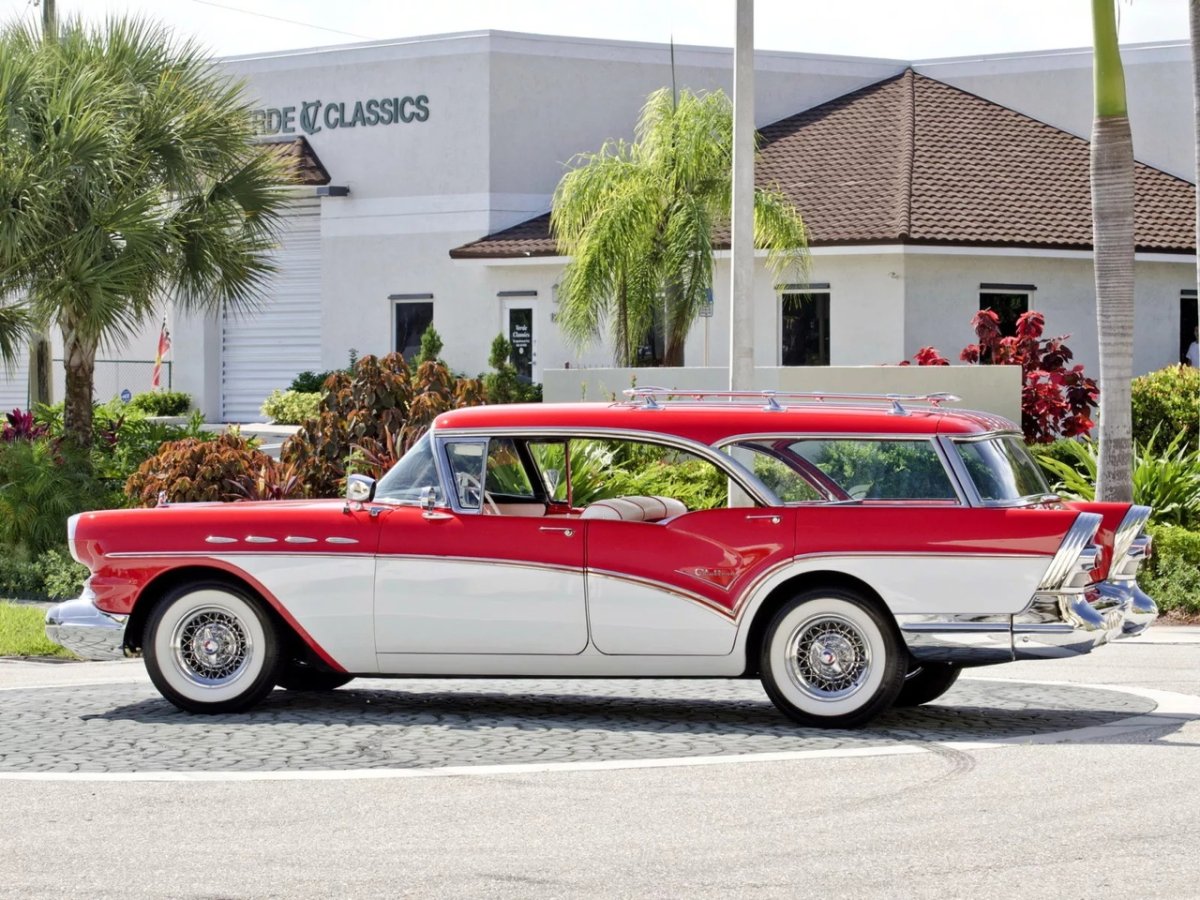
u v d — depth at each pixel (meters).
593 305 25.11
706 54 34.22
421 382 18.23
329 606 10.04
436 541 9.95
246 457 18.00
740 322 17.30
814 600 9.59
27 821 7.39
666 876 6.40
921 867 6.52
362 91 34.00
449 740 9.37
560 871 6.48
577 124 33.47
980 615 9.38
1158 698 10.93
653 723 9.98
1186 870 6.47
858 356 28.77
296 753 8.97
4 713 10.43
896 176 29.70
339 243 34.34
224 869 6.55
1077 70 33.22
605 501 10.08
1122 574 9.66
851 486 9.64
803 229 25.84
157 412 34.88
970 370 22.41
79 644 10.36
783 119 34.38
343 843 6.95
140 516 10.40
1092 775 8.27
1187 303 30.33
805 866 6.54
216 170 21.66
